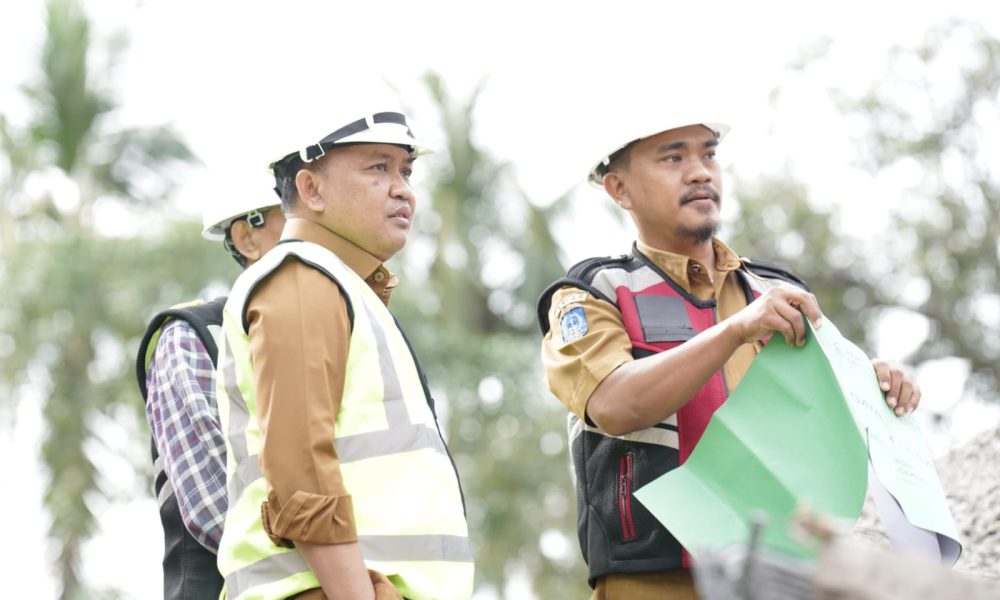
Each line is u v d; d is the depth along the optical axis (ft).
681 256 26.91
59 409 131.44
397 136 25.30
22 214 151.84
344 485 22.76
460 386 136.46
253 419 23.66
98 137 154.92
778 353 24.36
